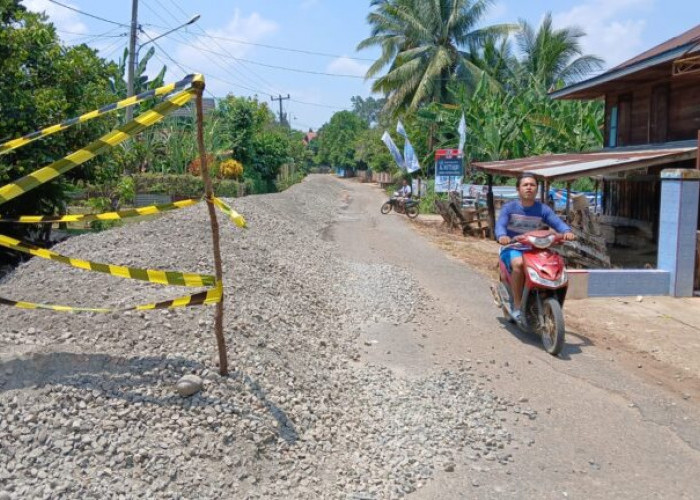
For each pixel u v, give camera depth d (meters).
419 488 3.81
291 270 9.12
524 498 3.73
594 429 4.68
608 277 9.20
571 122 25.92
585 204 11.81
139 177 26.42
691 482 3.93
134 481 3.39
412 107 34.72
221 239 9.18
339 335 6.80
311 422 4.38
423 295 9.10
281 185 41.69
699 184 9.14
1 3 11.03
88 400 3.91
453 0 35.44
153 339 4.74
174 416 3.92
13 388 3.90
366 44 38.22
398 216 25.94
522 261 6.62
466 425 4.66
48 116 11.32
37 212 12.74
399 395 5.18
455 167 26.66
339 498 3.62
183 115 37.75
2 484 3.21
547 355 6.40
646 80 14.25
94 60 12.52
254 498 3.48
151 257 7.37
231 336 5.09
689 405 5.15
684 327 7.54
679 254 9.18
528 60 36.72
